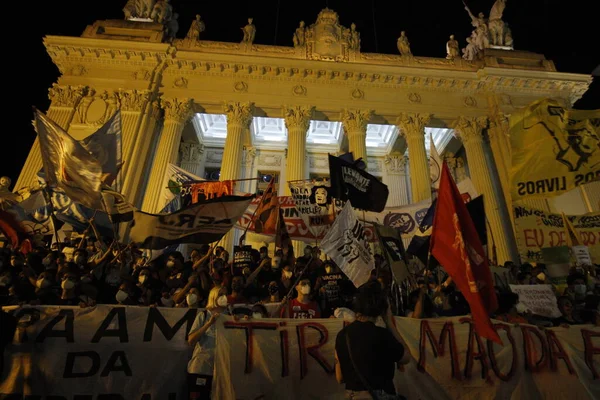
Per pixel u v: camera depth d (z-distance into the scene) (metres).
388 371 3.24
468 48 25.52
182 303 6.86
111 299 7.07
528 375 5.25
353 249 7.17
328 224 9.88
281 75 21.31
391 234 7.48
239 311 5.95
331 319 5.30
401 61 22.44
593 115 8.37
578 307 8.16
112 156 7.79
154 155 19.84
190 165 23.89
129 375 4.82
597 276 10.74
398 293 6.93
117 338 4.96
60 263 7.40
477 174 20.16
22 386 4.57
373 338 3.30
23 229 10.35
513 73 21.70
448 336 5.39
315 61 21.38
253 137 25.09
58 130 7.15
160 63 20.91
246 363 4.89
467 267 4.63
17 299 6.63
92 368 4.79
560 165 8.02
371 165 25.58
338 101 21.22
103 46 20.53
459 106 21.77
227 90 20.88
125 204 6.83
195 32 22.23
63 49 20.45
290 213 11.27
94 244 10.58
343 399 4.76
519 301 7.39
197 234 6.59
